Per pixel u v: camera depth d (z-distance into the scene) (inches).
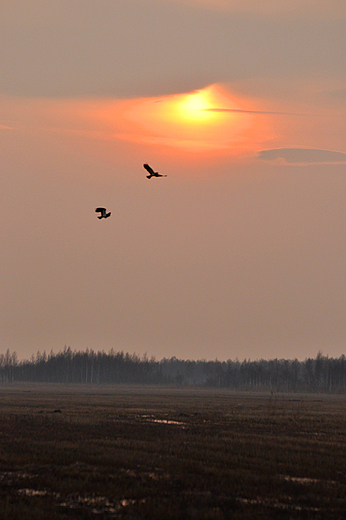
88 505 1686.8
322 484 2015.3
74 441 3009.4
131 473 2140.7
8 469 2187.5
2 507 1610.5
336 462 2456.9
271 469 2278.5
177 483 1988.2
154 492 1836.9
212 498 1784.0
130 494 1807.3
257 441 3137.3
